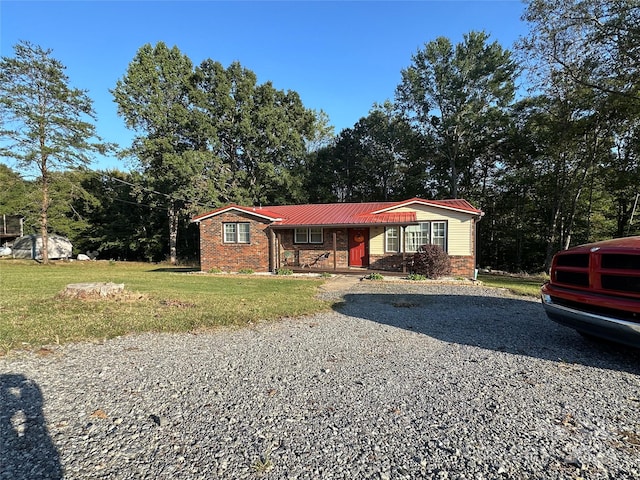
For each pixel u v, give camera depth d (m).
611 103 16.03
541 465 2.22
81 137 21.41
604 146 18.34
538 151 22.80
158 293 8.98
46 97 20.53
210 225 17.00
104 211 31.77
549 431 2.62
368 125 31.14
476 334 5.46
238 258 16.64
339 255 16.59
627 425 2.71
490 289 11.01
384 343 4.94
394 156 30.94
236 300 8.14
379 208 16.78
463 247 14.52
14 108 19.52
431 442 2.49
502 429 2.65
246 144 27.02
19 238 27.56
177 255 31.05
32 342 4.70
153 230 31.28
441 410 2.96
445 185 28.50
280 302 7.99
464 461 2.27
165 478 2.08
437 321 6.39
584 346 4.79
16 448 2.36
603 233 21.91
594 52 15.52
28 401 3.07
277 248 16.75
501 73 25.25
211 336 5.24
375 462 2.26
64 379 3.58
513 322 6.33
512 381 3.57
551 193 21.69
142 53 24.81
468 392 3.31
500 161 26.16
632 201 21.05
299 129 30.42
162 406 3.02
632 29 13.45
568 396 3.22
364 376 3.71
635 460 2.27
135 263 26.84
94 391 3.30
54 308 6.73
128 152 24.94
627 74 14.84
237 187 27.02
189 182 24.20
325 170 31.39
